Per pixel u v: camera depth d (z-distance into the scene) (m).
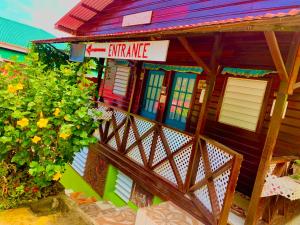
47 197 4.67
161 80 8.67
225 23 3.48
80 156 9.66
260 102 5.99
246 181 6.07
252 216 4.21
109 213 5.09
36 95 4.29
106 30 11.75
